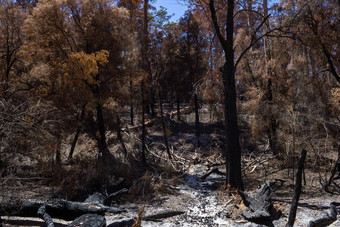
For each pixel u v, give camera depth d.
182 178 17.52
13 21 18.17
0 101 9.28
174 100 38.59
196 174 19.55
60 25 17.61
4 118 8.88
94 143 21.33
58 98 16.83
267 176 17.66
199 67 28.53
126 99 20.16
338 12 19.83
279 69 24.08
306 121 17.81
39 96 14.80
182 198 13.52
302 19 19.30
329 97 20.98
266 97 23.70
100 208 9.43
